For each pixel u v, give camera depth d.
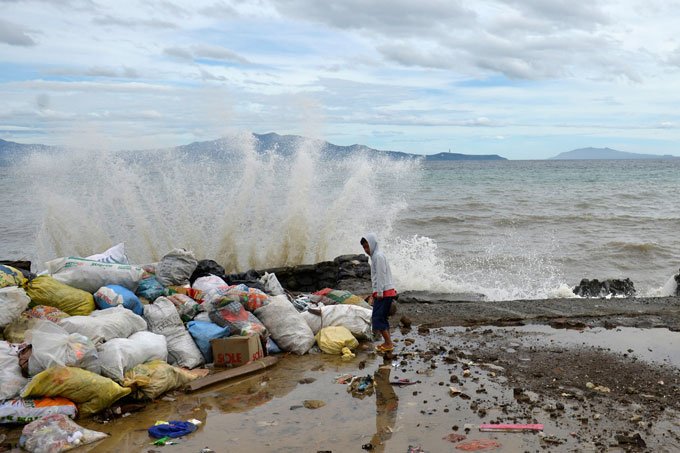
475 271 16.53
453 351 7.19
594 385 5.96
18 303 5.98
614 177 76.81
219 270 9.08
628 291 12.40
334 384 6.11
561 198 41.75
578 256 18.67
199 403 5.61
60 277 6.90
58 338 5.41
